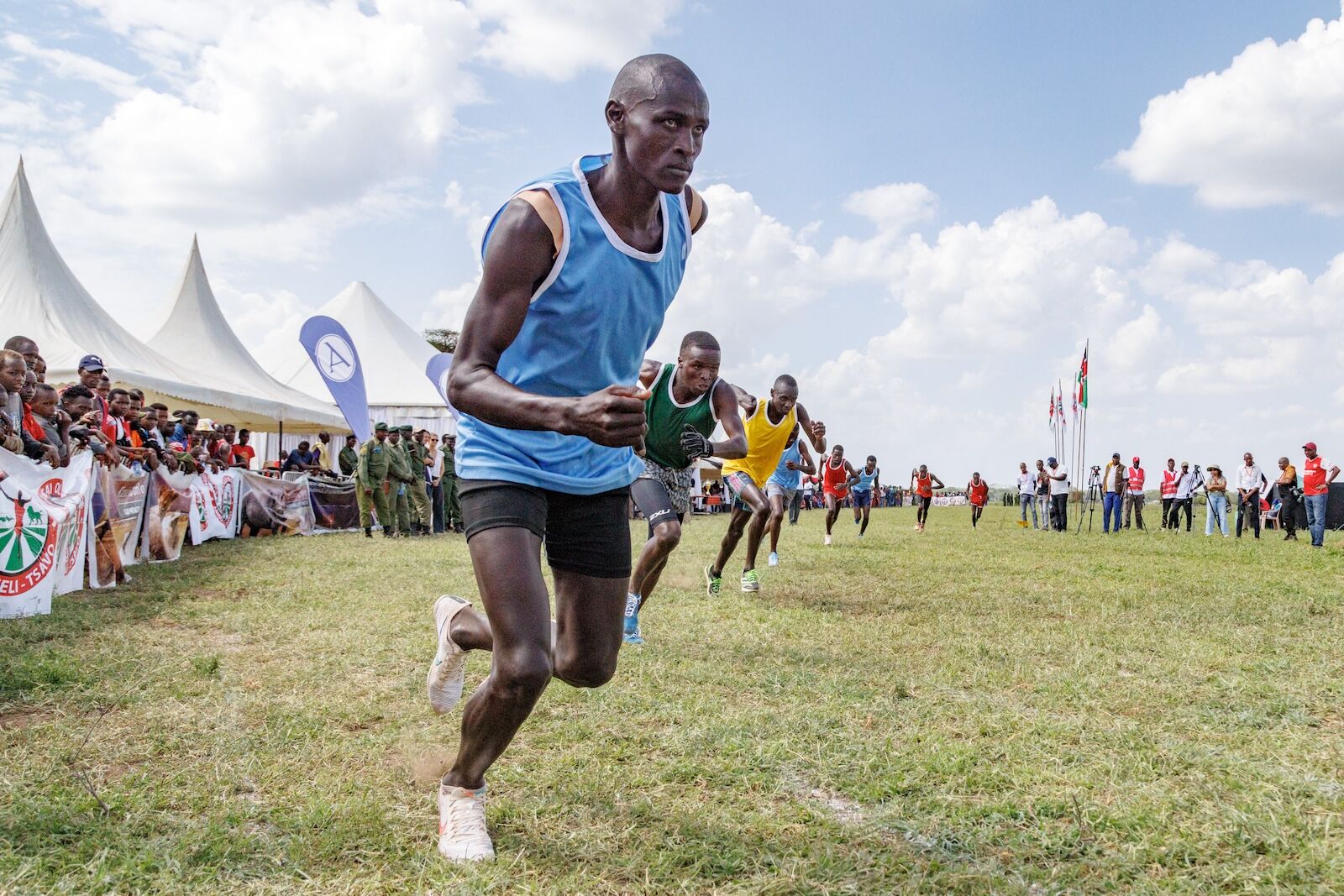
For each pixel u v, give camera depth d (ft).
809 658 16.49
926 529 73.41
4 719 11.95
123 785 9.48
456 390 6.77
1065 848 8.37
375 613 20.88
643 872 7.82
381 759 10.64
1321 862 8.00
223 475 41.96
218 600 22.91
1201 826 8.80
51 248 48.42
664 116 6.81
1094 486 81.87
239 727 11.73
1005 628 20.12
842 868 7.84
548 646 7.35
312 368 74.79
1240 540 61.72
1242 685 14.61
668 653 16.62
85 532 23.67
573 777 10.02
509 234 6.95
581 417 6.09
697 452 15.44
